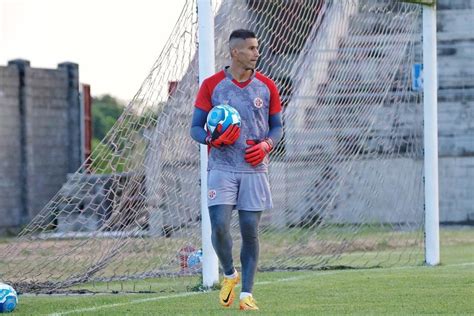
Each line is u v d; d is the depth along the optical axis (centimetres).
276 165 4188
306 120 4128
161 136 3167
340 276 2966
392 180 5188
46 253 3444
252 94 2083
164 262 3181
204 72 2733
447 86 6062
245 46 2062
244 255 2106
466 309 2117
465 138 6053
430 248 3391
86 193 3456
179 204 3209
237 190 2072
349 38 4144
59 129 7519
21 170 7138
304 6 3938
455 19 6047
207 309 2181
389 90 4616
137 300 2464
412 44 4244
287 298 2391
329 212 4366
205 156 2702
